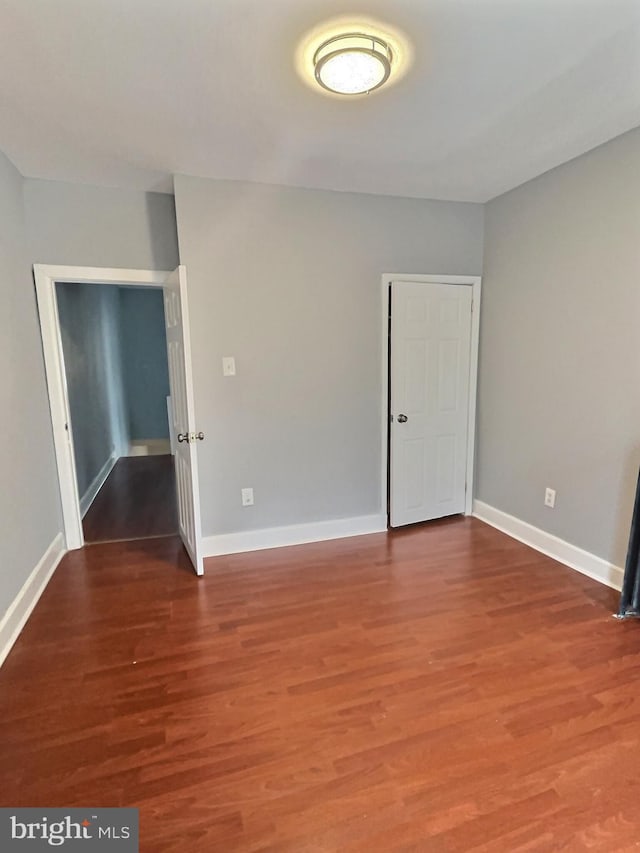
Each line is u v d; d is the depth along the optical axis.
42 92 1.95
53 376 3.18
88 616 2.52
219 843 1.35
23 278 2.86
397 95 2.00
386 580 2.87
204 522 3.24
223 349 3.12
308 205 3.17
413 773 1.56
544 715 1.80
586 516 2.88
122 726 1.77
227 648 2.23
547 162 2.81
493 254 3.52
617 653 2.16
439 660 2.12
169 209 3.21
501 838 1.35
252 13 1.49
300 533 3.46
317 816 1.42
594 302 2.73
